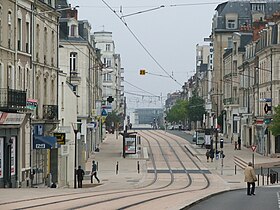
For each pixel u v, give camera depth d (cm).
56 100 5594
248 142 10469
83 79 8212
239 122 11219
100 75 11712
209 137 9869
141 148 10012
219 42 13975
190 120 16488
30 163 4691
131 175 6231
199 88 18638
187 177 6075
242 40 11638
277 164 7338
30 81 4791
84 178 5841
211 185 5222
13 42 4384
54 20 5500
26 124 4566
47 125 5212
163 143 11412
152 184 5306
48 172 5256
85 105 8169
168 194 3631
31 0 4741
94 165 5494
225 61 13162
